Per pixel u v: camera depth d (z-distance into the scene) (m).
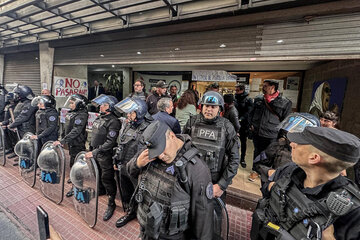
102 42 3.96
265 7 2.20
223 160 1.70
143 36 3.36
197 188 1.01
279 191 0.90
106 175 2.23
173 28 2.99
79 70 5.79
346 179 0.77
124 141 2.03
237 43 2.63
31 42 4.96
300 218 0.76
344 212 0.64
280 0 2.07
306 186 0.82
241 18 2.46
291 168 1.00
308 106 4.37
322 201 0.71
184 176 0.98
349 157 0.66
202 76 5.74
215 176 1.70
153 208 0.98
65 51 4.65
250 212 2.36
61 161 2.43
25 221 2.14
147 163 1.13
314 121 1.22
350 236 0.65
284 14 2.20
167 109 2.22
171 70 6.13
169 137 1.01
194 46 2.97
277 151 1.62
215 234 1.25
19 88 3.65
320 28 2.10
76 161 2.17
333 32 2.04
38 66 5.68
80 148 2.90
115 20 3.29
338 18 2.00
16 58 6.36
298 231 0.76
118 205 2.47
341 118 2.70
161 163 1.09
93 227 2.06
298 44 2.24
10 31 4.61
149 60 3.44
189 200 1.04
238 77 5.44
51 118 3.12
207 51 2.88
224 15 2.51
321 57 2.14
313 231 0.71
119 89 7.33
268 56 2.44
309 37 2.17
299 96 4.88
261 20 2.36
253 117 2.85
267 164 1.70
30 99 3.74
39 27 3.79
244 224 2.15
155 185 1.08
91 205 2.04
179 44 3.11
